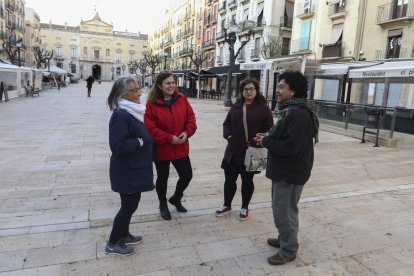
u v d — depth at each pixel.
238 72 29.44
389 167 6.82
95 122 11.62
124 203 3.07
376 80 14.61
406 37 17.47
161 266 2.95
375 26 19.19
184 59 53.81
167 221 3.87
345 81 15.57
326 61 22.12
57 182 5.15
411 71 10.13
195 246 3.31
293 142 2.74
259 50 30.50
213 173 5.90
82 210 4.11
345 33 20.92
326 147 8.77
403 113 9.69
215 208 4.31
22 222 3.73
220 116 15.08
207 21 43.97
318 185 5.47
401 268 3.03
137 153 2.96
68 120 11.94
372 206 4.57
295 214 3.04
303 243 3.45
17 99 20.81
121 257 3.06
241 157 3.81
